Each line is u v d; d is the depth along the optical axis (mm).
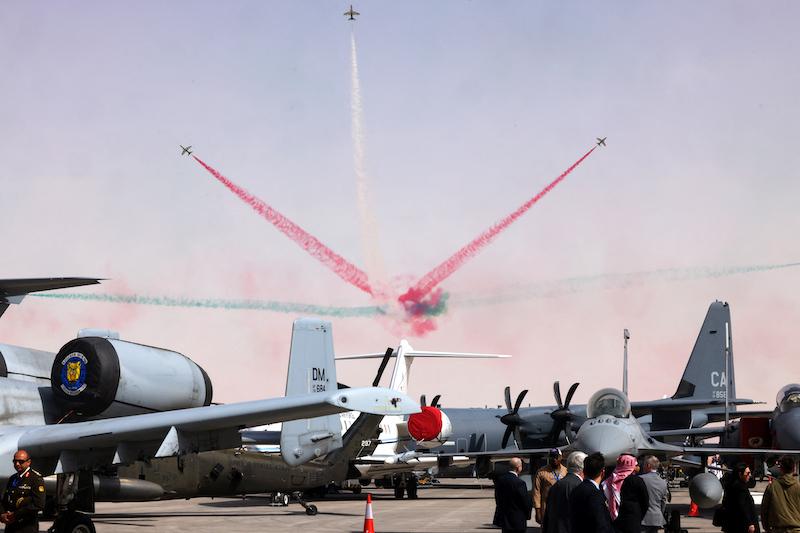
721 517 13891
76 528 17391
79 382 18188
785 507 12477
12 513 12875
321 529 22000
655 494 14508
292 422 23094
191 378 19953
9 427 17234
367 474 36531
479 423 49188
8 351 19172
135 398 18688
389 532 21688
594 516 10586
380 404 16172
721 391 54438
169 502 34469
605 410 24781
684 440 46281
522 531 14047
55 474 18109
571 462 12211
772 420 29156
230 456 24484
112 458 17375
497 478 14297
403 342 50688
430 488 52594
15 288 18203
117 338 20078
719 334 55156
